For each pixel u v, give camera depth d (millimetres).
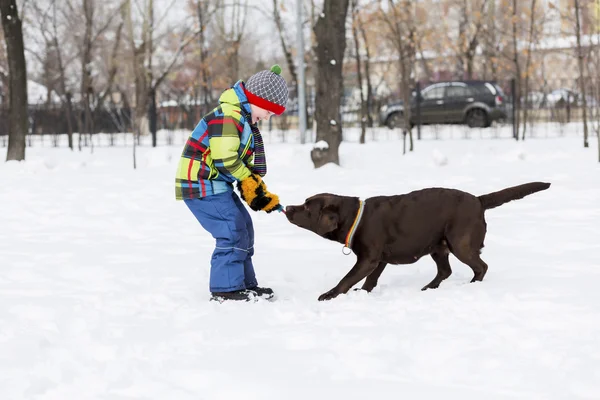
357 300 4805
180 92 33156
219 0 34562
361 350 3654
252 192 5004
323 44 14656
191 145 5078
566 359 3367
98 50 39094
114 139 27969
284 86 5113
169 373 3369
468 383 3176
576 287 4875
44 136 30328
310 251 6809
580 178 11758
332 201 5051
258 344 3816
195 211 5129
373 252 5039
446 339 3742
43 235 7965
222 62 37281
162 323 4348
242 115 5000
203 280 5711
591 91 18625
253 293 5051
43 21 30922
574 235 7059
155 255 6773
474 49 34188
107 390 3197
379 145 20984
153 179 13797
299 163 15773
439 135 25078
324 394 3080
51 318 4594
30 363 3623
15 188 12219
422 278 5645
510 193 5266
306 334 3914
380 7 27234
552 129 26719
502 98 26266
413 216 5059
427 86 27031
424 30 33125
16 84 16844
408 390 3105
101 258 6656
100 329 4207
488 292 4773
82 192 11688
